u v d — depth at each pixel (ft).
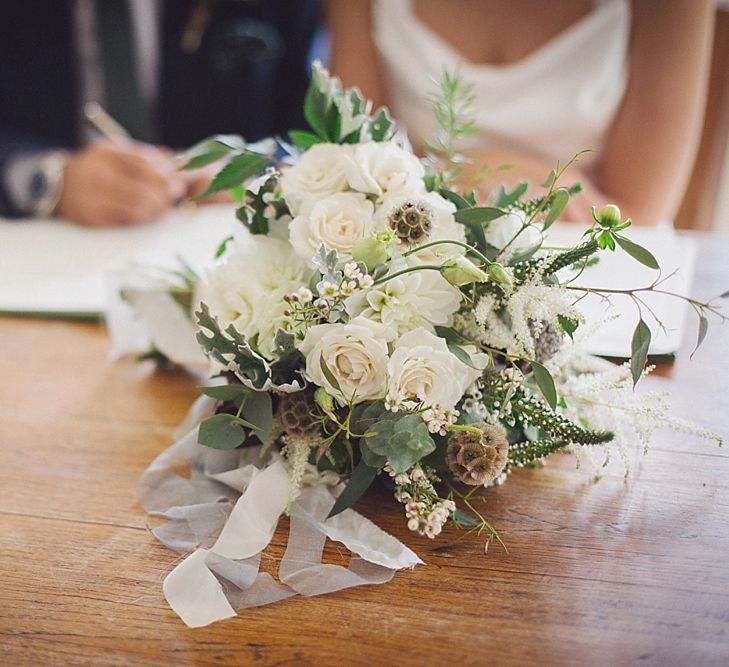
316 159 2.07
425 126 5.40
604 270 3.15
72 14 6.51
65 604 1.78
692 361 2.69
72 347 3.07
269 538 1.92
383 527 1.98
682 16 4.81
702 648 1.62
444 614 1.72
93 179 4.35
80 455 2.34
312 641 1.67
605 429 2.08
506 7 5.50
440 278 1.89
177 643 1.68
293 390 1.92
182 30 6.99
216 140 2.28
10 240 4.17
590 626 1.68
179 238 4.05
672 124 4.85
